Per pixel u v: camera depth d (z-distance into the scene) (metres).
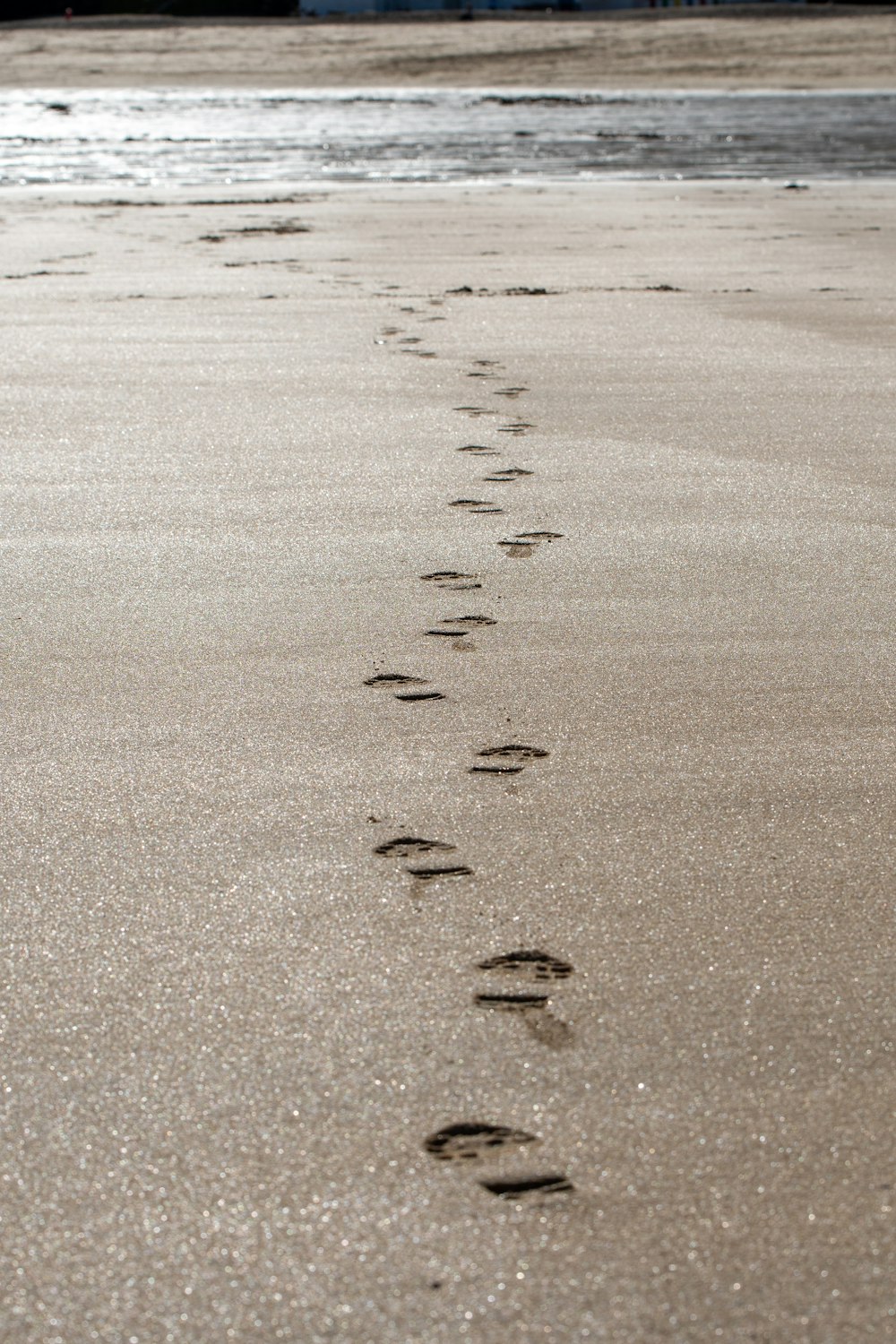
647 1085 1.34
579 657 2.35
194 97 26.06
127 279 6.43
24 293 6.03
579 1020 1.44
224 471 3.38
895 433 3.73
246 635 2.43
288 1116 1.29
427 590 2.64
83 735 2.06
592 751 2.03
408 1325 1.08
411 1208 1.19
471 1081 1.34
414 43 36.06
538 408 4.00
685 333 5.09
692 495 3.21
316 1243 1.15
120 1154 1.25
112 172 12.80
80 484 3.28
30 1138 1.27
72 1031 1.41
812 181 11.48
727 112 20.70
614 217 8.91
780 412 3.95
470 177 12.05
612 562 2.79
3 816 1.83
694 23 37.09
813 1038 1.42
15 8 58.88
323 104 23.77
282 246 7.61
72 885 1.67
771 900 1.66
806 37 33.16
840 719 2.14
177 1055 1.38
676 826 1.82
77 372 4.46
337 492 3.22
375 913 1.62
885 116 19.47
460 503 3.15
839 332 5.10
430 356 4.71
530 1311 1.09
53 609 2.54
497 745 2.04
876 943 1.58
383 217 8.97
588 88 27.03
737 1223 1.18
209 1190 1.21
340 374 4.44
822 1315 1.09
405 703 2.17
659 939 1.58
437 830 1.80
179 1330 1.07
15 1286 1.11
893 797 1.90
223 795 1.89
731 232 8.10
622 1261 1.14
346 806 1.86
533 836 1.79
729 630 2.47
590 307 5.65
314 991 1.47
